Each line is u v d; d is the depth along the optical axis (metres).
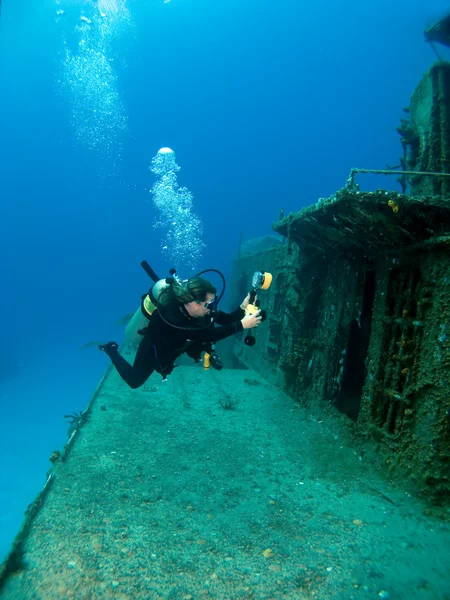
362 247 5.22
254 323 2.77
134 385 3.07
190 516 3.66
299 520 3.66
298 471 4.66
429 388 4.02
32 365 26.06
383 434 4.64
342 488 4.28
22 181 109.62
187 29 91.94
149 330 2.94
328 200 4.64
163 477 4.38
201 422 6.11
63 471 4.39
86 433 5.49
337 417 5.82
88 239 116.25
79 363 26.23
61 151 107.88
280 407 6.88
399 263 4.69
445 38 7.55
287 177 115.38
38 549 3.08
